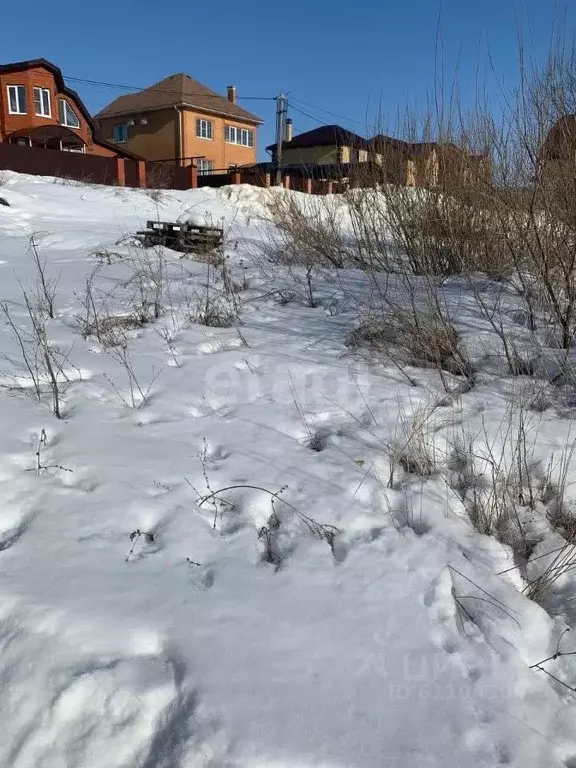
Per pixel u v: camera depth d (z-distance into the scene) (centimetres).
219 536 255
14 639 195
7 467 283
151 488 279
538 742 184
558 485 302
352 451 322
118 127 3866
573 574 258
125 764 170
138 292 618
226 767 165
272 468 302
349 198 732
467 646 214
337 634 210
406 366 430
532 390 382
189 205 1620
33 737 172
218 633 204
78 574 223
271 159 3756
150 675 188
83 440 314
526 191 478
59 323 513
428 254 657
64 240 955
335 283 639
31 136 2916
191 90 3719
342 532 265
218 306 563
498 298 506
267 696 184
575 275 445
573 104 442
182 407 363
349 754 171
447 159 627
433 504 288
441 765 172
